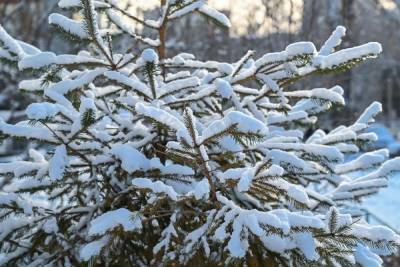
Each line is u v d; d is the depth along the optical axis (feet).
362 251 8.94
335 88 11.02
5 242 10.57
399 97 104.94
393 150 50.01
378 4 43.65
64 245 9.89
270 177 7.98
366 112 11.66
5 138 9.04
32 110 8.04
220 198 8.48
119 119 10.39
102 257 9.53
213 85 10.03
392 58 65.57
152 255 9.75
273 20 25.66
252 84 22.79
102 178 10.50
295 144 9.87
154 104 9.71
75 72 10.50
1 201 9.79
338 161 9.80
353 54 9.45
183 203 8.86
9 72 24.09
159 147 10.43
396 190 45.78
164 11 10.81
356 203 12.10
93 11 9.39
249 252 8.37
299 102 12.00
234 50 28.48
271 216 7.70
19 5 29.25
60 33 9.98
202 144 8.01
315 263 8.47
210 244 8.95
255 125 7.68
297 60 9.50
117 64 10.05
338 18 30.25
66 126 9.27
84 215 10.36
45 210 10.33
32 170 9.62
